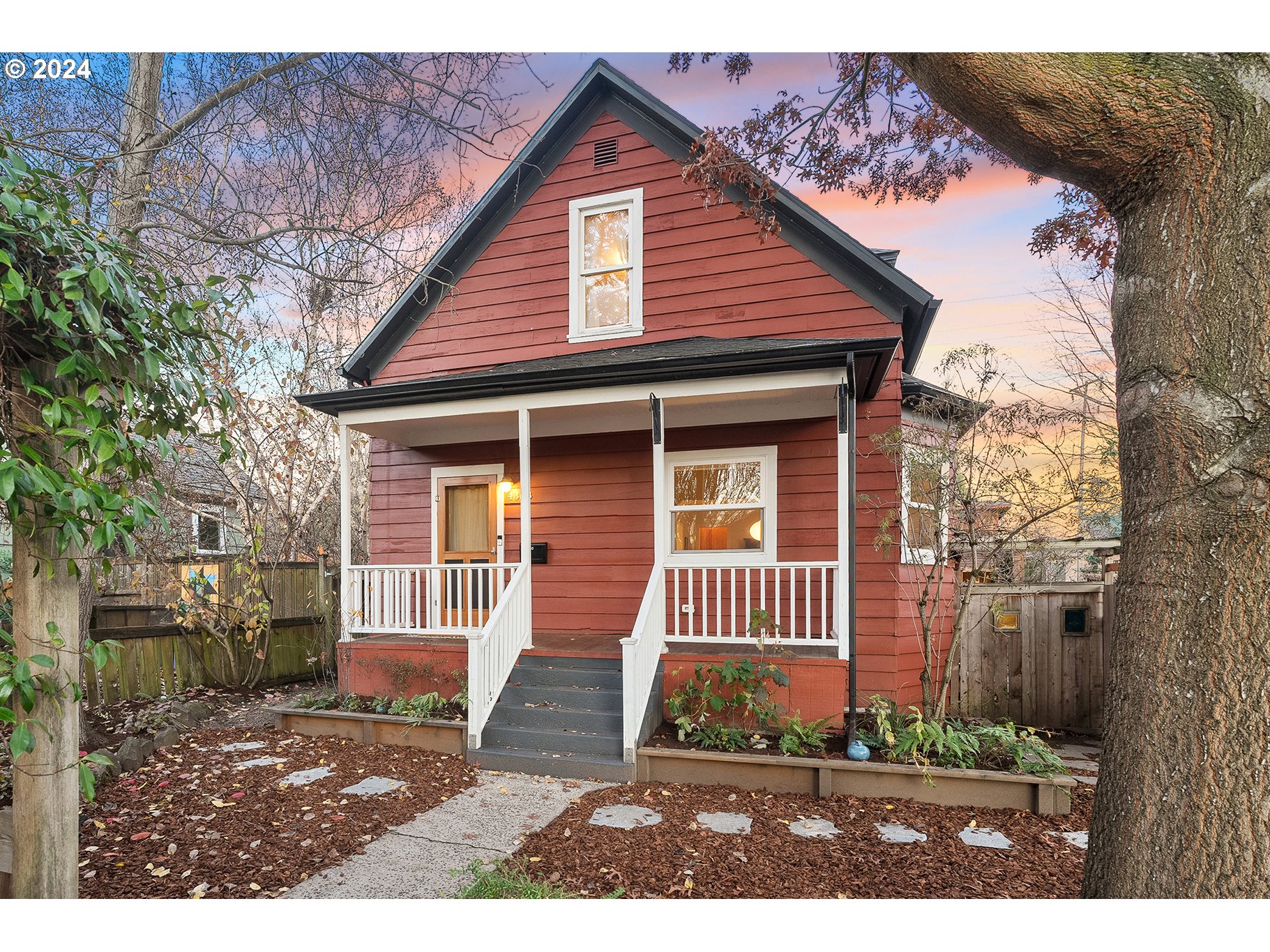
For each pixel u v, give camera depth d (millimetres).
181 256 6383
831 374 5590
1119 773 1990
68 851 2512
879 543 6035
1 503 2422
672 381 6000
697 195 7633
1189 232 1884
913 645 6879
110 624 7902
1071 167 2074
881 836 3965
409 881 3326
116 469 2598
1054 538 7969
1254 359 1777
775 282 7262
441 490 8445
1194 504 1863
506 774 5141
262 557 10531
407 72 5598
